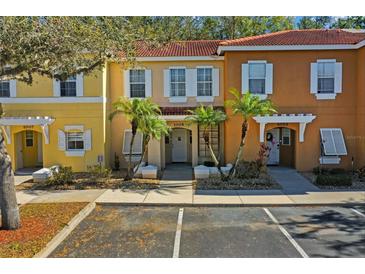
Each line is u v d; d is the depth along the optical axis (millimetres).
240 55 17562
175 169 18859
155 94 19297
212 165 18938
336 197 12281
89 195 12820
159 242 8312
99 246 8070
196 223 9781
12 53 8922
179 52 19547
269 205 11555
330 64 17469
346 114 17547
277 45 17062
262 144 16797
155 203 11758
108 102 18906
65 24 9562
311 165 17672
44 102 17875
